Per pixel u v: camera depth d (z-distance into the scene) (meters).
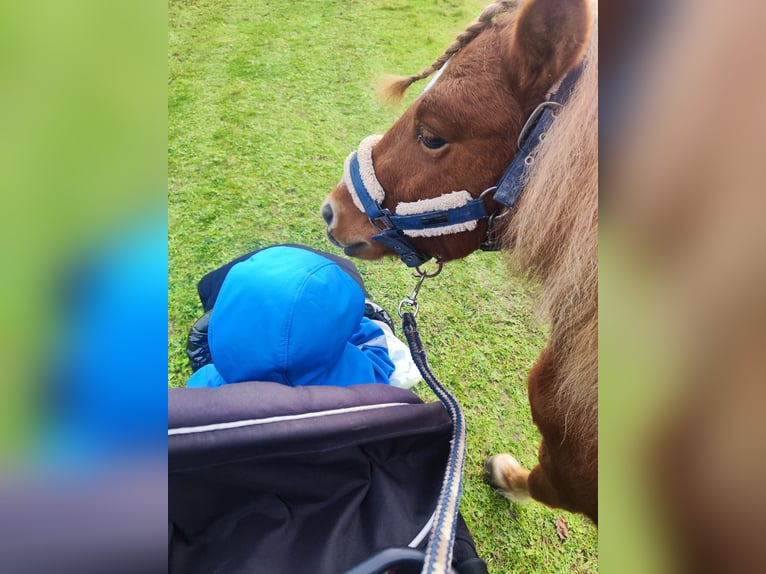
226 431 0.47
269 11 2.32
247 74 1.98
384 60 2.05
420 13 2.34
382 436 0.56
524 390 1.30
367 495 0.56
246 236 1.48
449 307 1.43
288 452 0.50
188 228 1.49
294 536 0.50
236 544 0.49
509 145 0.78
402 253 1.04
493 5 0.77
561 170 0.67
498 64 0.76
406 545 0.51
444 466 0.63
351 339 1.09
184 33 2.17
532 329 1.40
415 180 0.88
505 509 1.14
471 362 1.34
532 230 0.73
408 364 1.19
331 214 1.07
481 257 1.54
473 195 0.84
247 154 1.70
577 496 0.84
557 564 1.08
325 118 1.84
